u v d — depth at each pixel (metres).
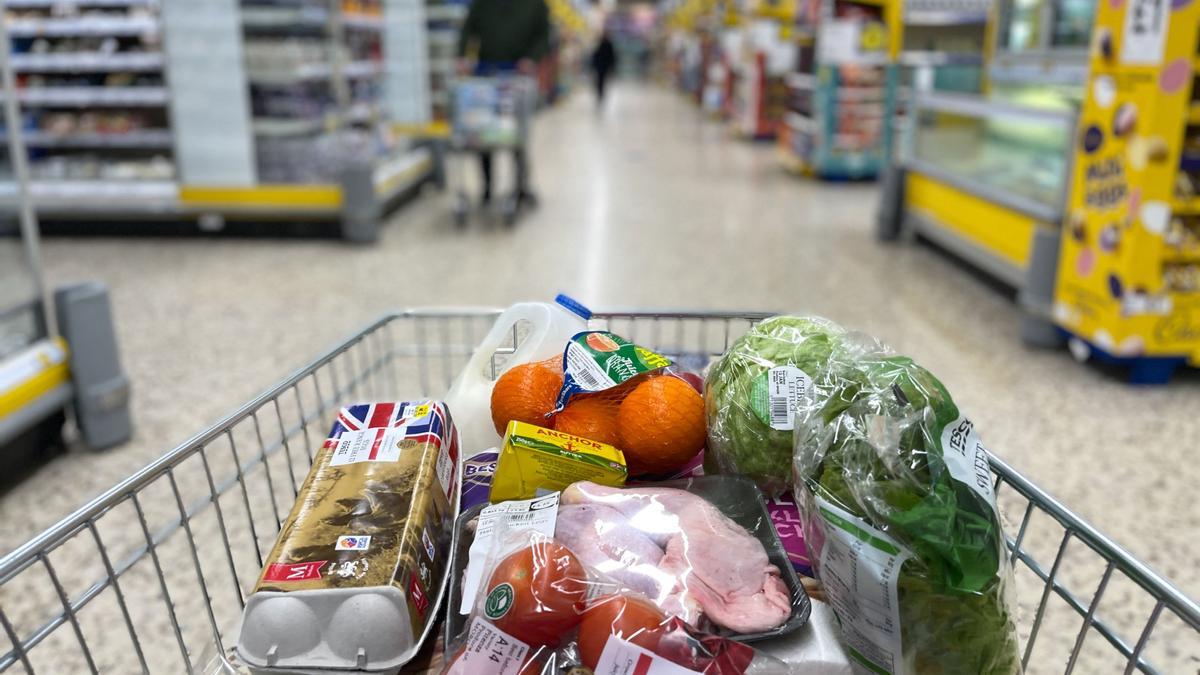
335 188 6.02
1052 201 4.04
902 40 8.16
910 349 3.90
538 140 12.55
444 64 9.91
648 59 37.75
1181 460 2.83
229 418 1.21
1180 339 3.38
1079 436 3.01
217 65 5.76
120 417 2.99
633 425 1.15
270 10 5.71
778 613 0.95
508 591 0.91
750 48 12.43
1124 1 3.22
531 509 1.04
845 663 0.93
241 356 3.81
